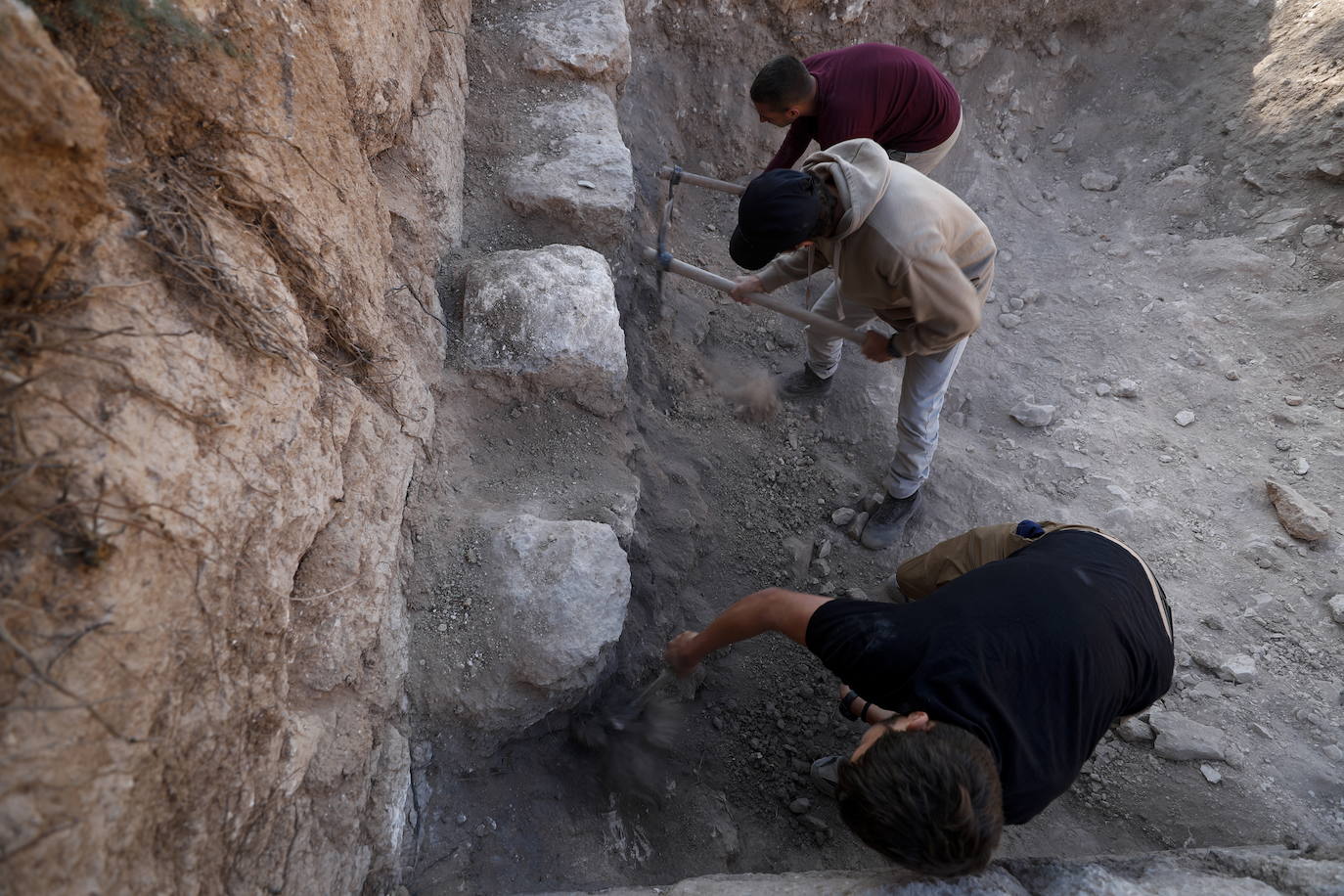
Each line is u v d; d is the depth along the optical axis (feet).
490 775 6.75
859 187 6.45
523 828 6.64
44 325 3.60
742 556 9.15
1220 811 7.13
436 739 6.49
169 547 3.96
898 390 10.62
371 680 5.98
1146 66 14.47
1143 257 12.50
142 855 3.76
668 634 8.31
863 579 9.16
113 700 3.57
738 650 8.43
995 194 13.56
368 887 5.70
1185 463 9.94
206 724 4.22
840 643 5.26
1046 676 4.83
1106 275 12.37
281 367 4.99
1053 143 14.28
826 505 9.65
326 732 5.41
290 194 5.32
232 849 4.45
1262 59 13.26
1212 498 9.56
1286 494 9.20
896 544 9.42
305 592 5.45
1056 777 4.81
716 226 12.55
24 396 3.43
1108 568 5.55
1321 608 8.50
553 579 6.79
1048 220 13.34
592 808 6.99
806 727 8.02
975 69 14.19
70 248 3.74
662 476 8.99
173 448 4.03
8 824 3.07
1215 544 9.15
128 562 3.70
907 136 9.43
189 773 4.09
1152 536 9.27
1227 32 13.84
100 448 3.62
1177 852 5.63
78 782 3.37
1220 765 7.38
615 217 9.37
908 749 4.33
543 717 6.81
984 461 10.16
